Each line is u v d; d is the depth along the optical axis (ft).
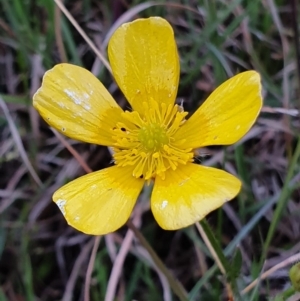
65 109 0.18
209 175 0.15
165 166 0.17
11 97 0.24
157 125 0.17
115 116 0.18
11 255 0.24
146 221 0.24
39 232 0.24
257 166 0.24
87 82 0.18
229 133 0.16
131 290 0.22
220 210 0.21
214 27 0.24
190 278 0.23
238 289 0.18
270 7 0.24
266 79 0.24
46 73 0.18
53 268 0.24
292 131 0.23
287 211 0.23
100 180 0.17
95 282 0.23
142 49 0.18
